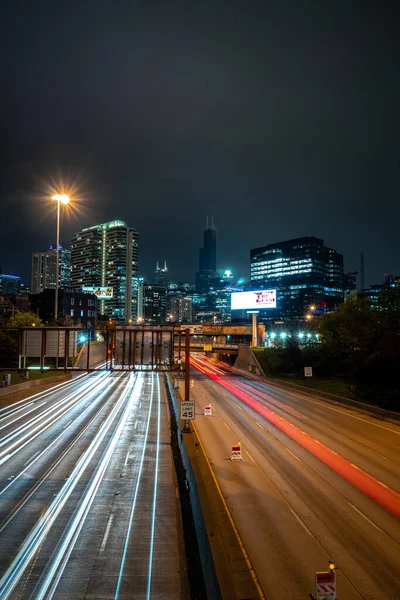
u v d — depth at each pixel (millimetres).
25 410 41875
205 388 63281
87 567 13695
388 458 26391
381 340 62500
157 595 12352
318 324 73375
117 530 16312
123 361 31406
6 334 69000
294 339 83688
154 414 41281
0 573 13242
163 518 17469
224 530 15758
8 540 15328
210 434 32094
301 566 13375
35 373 70812
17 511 17797
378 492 20172
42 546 14961
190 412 30594
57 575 13188
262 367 83062
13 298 142250
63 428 33688
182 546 15336
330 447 28812
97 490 20344
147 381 74500
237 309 98938
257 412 42719
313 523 16578
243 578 12539
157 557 14461
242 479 21672
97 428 33938
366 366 62812
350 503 18719
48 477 22000
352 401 47281
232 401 50438
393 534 15727
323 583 10211
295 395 56562
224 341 118750
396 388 56031
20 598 12016
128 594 12344
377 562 13734
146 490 20547
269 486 20688
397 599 11812
